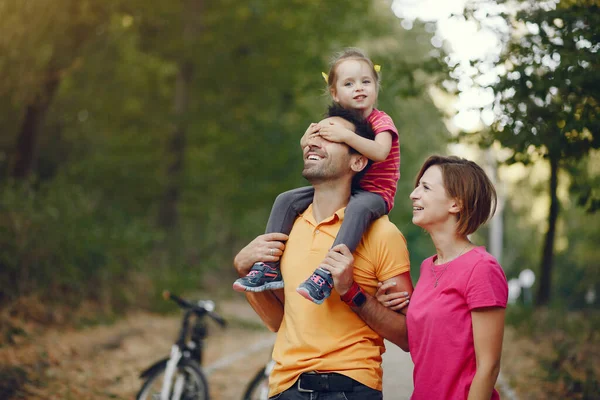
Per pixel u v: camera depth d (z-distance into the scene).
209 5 18.83
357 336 3.30
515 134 5.79
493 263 3.14
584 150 5.78
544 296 14.26
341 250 3.19
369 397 3.22
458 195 3.27
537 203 29.06
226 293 22.75
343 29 19.23
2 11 11.11
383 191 3.65
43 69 12.13
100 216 14.43
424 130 23.14
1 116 14.37
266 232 3.58
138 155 19.97
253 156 20.19
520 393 8.06
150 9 17.00
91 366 8.59
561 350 9.34
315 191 3.49
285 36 19.00
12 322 9.38
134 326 11.98
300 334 3.28
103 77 17.98
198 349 6.61
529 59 5.68
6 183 12.23
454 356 3.12
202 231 24.77
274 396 3.35
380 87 4.24
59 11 11.62
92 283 12.34
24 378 7.16
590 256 21.50
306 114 20.25
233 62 19.52
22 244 10.65
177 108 19.34
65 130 18.52
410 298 3.34
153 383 6.52
